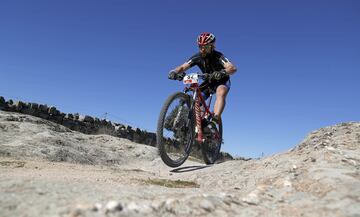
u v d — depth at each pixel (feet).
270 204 6.98
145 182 10.91
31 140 17.46
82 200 5.82
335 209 6.31
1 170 10.41
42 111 45.16
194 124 15.87
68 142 19.10
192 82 15.25
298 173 9.22
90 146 20.36
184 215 5.86
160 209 5.87
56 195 6.07
